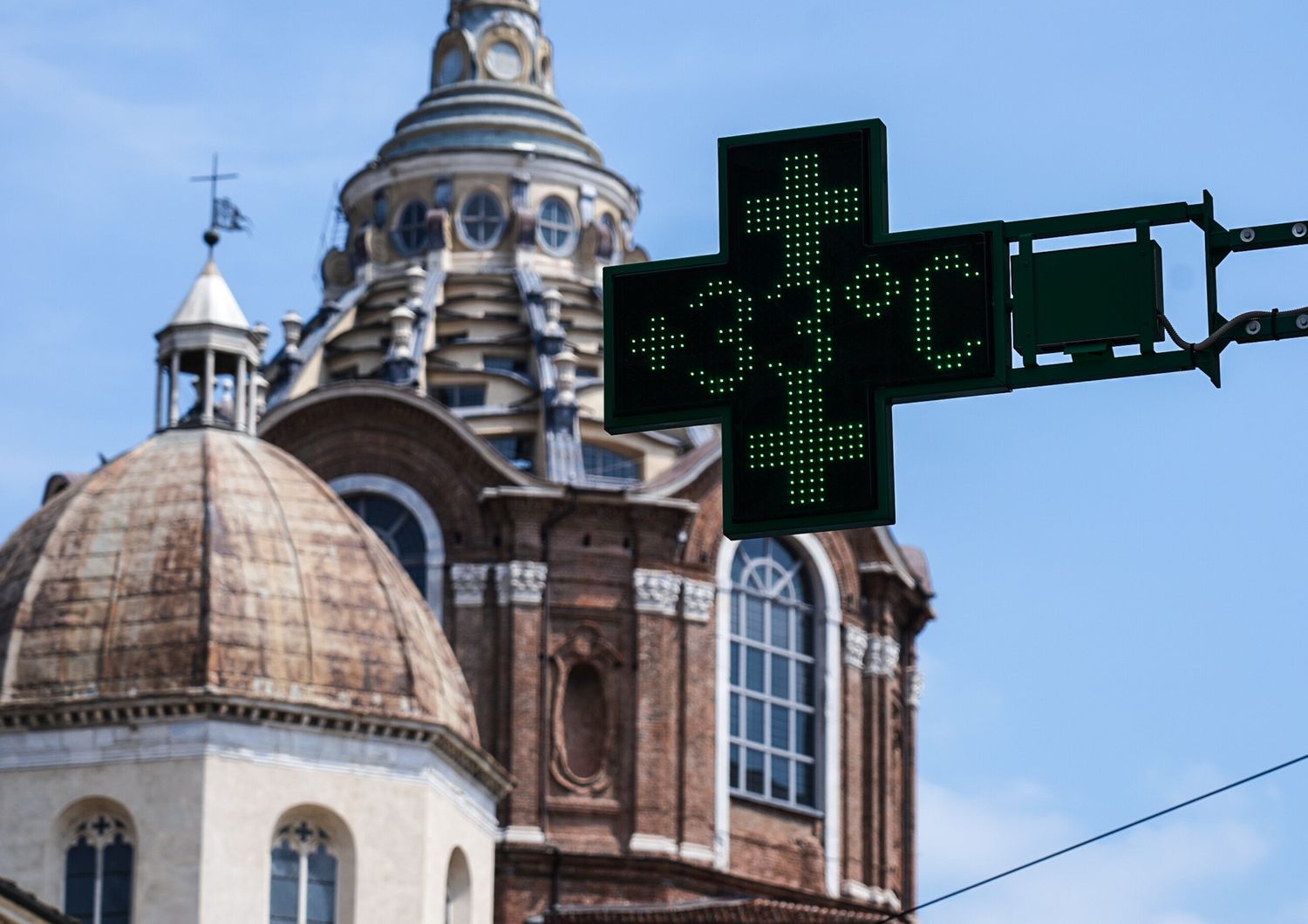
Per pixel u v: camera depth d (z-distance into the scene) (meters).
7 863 94.38
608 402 29.31
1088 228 28.55
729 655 123.31
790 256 29.06
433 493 122.56
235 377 106.56
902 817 130.75
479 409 129.75
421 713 98.44
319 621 98.62
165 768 94.75
